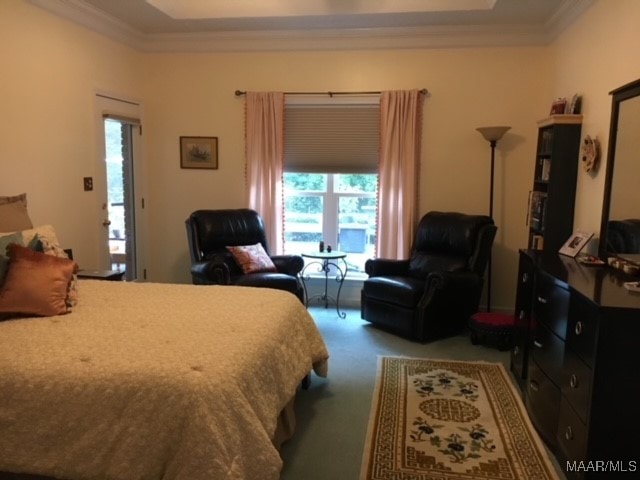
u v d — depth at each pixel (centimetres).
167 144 514
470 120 464
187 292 285
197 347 194
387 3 404
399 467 223
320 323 446
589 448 190
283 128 488
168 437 162
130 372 172
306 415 272
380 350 376
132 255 509
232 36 479
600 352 185
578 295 207
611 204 285
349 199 511
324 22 440
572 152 366
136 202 505
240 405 173
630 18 281
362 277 510
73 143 401
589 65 345
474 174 469
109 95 447
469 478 215
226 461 160
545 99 448
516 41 446
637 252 251
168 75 505
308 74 481
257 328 223
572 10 371
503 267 475
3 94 330
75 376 171
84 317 233
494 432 254
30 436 170
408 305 391
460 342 396
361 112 481
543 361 253
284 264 449
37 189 363
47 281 239
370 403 287
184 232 523
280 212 495
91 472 166
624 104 274
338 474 218
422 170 477
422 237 450
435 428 257
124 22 446
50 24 371
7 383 172
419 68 465
